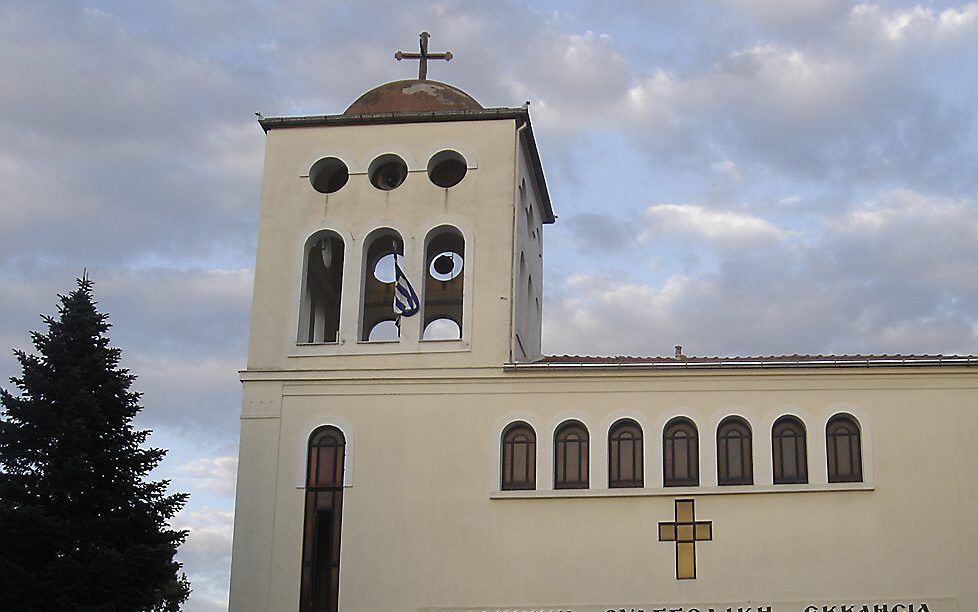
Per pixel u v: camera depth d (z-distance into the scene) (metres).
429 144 44.00
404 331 41.91
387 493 40.38
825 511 38.59
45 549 37.53
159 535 39.09
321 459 41.03
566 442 40.28
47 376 39.28
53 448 38.44
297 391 41.69
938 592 37.78
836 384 39.72
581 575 38.94
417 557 39.72
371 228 43.22
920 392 39.38
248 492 40.88
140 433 39.81
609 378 40.50
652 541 38.94
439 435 40.69
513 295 42.00
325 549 40.19
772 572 38.28
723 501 39.03
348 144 44.34
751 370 40.00
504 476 40.19
